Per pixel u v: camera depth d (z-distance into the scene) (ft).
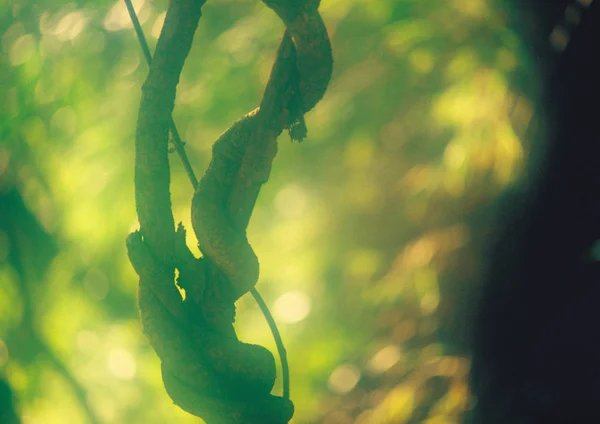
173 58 5.36
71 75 21.84
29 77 21.99
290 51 5.41
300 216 23.02
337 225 22.81
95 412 20.75
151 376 21.07
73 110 21.95
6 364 21.39
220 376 5.41
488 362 15.99
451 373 17.11
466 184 17.06
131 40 21.67
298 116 5.42
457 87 18.02
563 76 15.21
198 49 22.22
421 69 19.27
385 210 22.11
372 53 20.43
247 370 5.42
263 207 23.41
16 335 21.67
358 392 21.31
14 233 22.07
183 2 5.36
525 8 15.90
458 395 16.49
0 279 21.84
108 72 21.85
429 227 19.26
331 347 22.20
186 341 5.40
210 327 5.44
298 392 22.13
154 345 5.40
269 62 21.54
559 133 15.39
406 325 20.31
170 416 20.71
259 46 21.70
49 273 21.94
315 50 5.36
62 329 21.52
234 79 21.74
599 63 14.87
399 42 19.49
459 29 18.74
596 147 15.06
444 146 21.06
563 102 15.24
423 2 19.76
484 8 18.37
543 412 14.57
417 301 20.22
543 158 15.61
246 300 22.95
